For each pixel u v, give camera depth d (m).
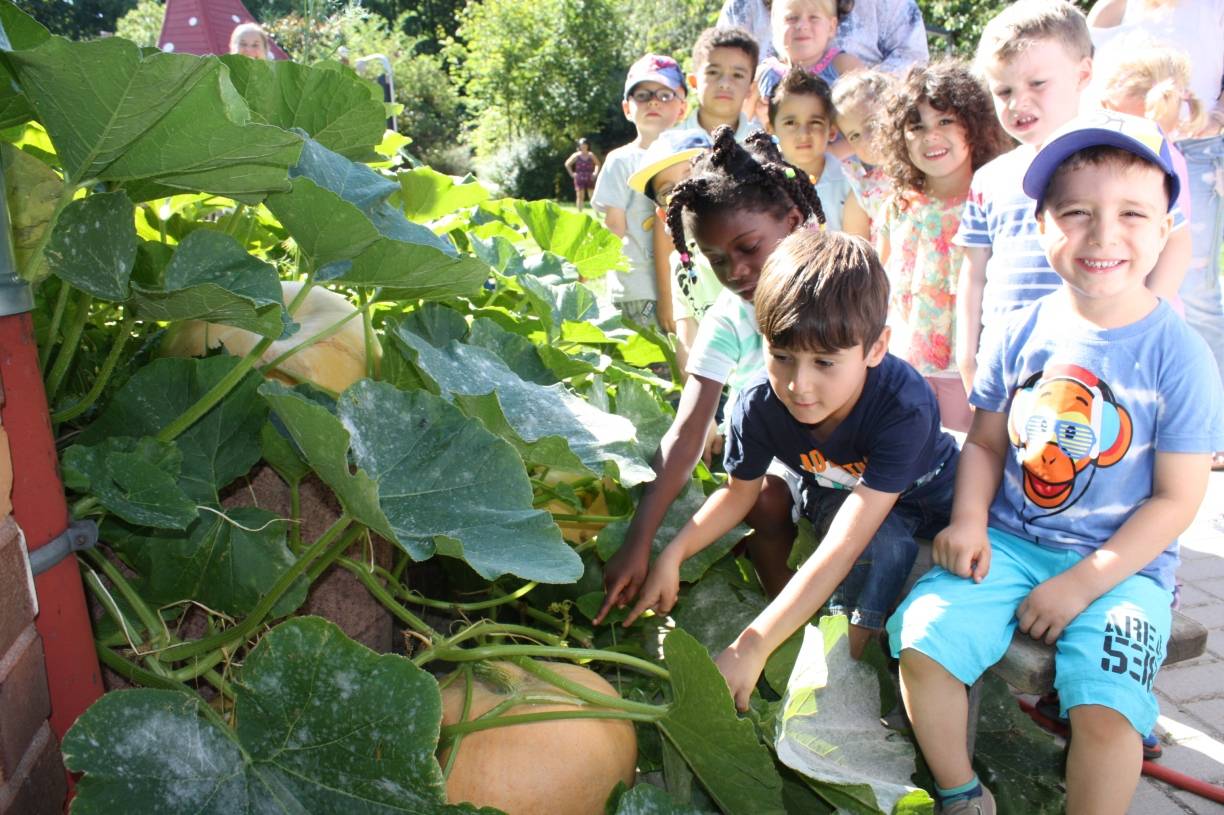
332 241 1.48
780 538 2.29
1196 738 2.50
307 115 1.81
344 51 2.67
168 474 1.38
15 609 1.15
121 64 1.11
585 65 30.95
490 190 3.36
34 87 1.15
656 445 2.31
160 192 1.51
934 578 1.92
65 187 1.28
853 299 1.74
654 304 4.03
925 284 3.17
